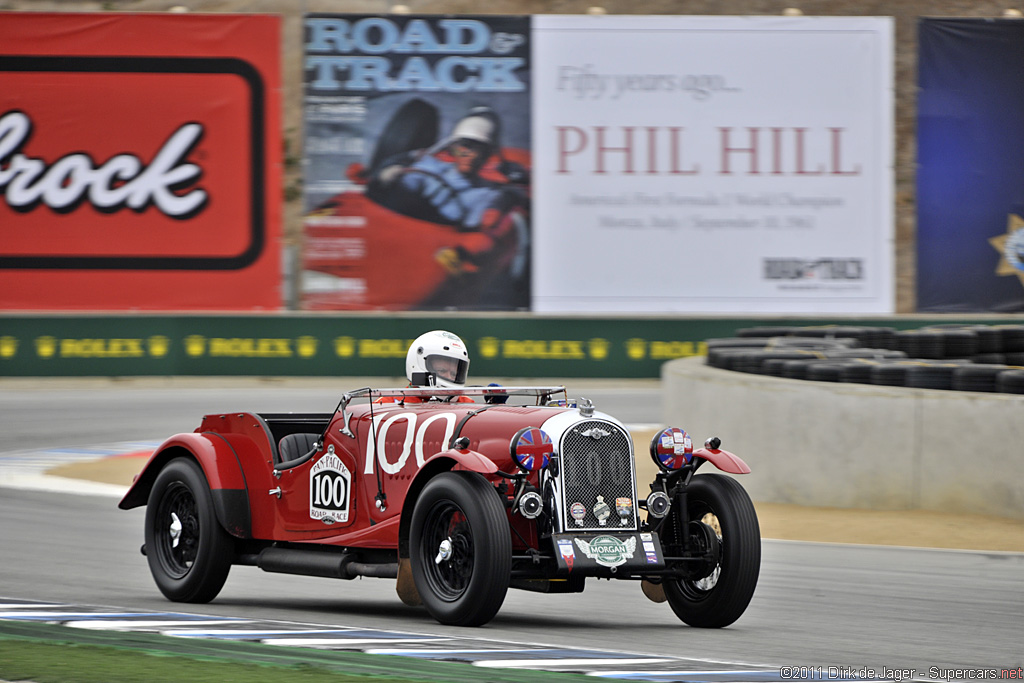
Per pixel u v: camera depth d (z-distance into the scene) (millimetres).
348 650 20922
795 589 29953
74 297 94812
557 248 96562
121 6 125750
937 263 99062
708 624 24844
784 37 96562
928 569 33000
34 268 94500
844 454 43719
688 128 96625
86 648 20797
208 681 18109
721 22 96250
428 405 26812
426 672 18875
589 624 25219
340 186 96125
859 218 97375
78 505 44031
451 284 96375
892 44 97000
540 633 23578
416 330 90188
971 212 99188
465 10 123688
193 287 95625
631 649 22000
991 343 62312
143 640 21781
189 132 95500
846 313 97500
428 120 96125
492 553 22719
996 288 99375
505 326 90375
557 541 23672
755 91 96625
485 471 22828
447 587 23875
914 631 24703
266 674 18625
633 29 96188
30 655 20109
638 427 65125
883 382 45031
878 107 97000
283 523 27469
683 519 25391
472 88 96125
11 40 94125
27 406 76062
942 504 42156
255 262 96062
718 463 25281
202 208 95688
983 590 29891
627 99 96438
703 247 96938
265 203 96000
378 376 90000
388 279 96312
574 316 90875
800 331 65688
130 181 95125
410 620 25109
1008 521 40281
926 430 42406
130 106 95062
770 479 45562
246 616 25531
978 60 98938
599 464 24484
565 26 96250
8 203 94312
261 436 27984
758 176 96812
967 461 41656
